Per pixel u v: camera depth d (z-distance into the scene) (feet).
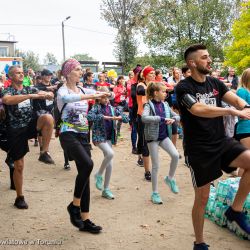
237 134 19.35
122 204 18.90
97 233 15.39
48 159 21.09
